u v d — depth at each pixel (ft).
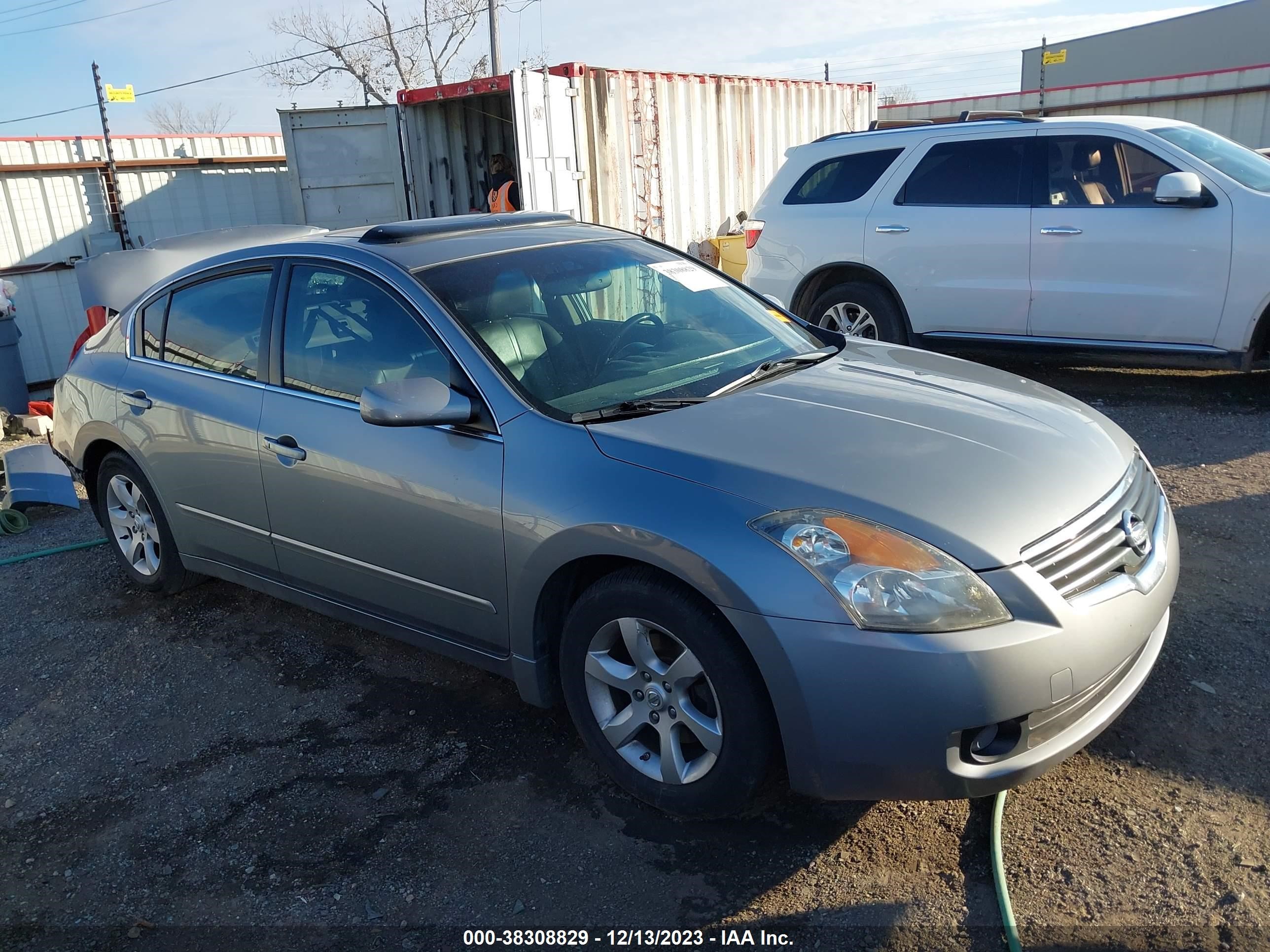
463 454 10.23
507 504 9.81
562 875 9.02
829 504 8.40
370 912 8.75
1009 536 8.24
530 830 9.64
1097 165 21.66
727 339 12.29
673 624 8.84
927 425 9.74
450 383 10.62
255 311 12.74
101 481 15.62
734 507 8.55
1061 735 8.49
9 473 19.95
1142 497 9.81
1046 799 9.51
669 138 36.60
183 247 24.27
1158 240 20.63
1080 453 9.62
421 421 9.92
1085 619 8.27
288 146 35.91
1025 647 7.89
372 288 11.52
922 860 8.86
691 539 8.51
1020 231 22.22
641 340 11.70
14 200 37.96
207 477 13.12
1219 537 14.87
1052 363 26.40
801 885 8.68
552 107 31.96
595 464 9.39
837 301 25.21
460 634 10.89
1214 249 20.08
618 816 9.75
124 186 40.50
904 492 8.50
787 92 42.57
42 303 38.78
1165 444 19.31
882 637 7.88
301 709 12.16
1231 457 18.31
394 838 9.66
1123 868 8.56
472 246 12.19
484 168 39.01
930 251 23.45
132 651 13.98
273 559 12.74
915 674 7.81
